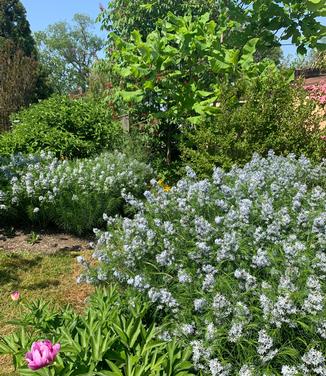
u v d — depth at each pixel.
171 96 7.34
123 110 8.70
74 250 5.54
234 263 3.05
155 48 6.83
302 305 2.49
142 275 3.18
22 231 6.11
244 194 4.00
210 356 2.55
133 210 5.75
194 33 6.70
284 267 2.89
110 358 2.36
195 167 6.28
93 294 3.15
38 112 8.52
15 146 7.80
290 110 6.26
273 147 6.11
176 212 3.92
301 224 3.42
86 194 5.93
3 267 4.94
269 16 7.39
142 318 2.92
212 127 6.46
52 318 2.75
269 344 2.38
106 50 9.45
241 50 7.73
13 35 35.72
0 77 20.11
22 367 2.26
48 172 6.29
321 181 4.98
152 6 8.84
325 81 8.13
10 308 4.07
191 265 3.21
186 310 2.80
